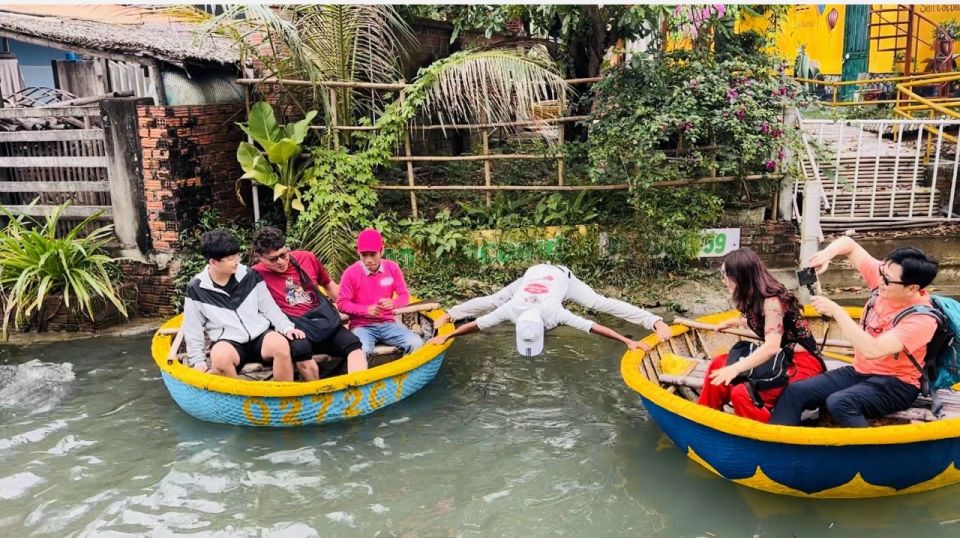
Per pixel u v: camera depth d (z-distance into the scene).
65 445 5.05
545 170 8.66
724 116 7.30
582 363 6.33
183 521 4.18
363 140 8.27
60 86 10.45
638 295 7.62
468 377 6.09
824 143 8.89
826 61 13.18
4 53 10.68
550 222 8.01
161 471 4.71
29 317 7.39
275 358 5.23
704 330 5.84
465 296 7.83
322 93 8.02
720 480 4.50
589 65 8.87
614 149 7.45
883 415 4.27
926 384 4.20
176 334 6.00
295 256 5.79
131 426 5.32
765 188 7.89
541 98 8.19
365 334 5.87
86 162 7.91
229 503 4.36
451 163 9.11
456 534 4.03
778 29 8.56
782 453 4.05
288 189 8.04
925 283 4.07
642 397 4.83
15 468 4.75
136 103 7.59
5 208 7.80
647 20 8.01
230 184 8.48
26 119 8.21
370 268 5.84
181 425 5.33
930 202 8.33
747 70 7.63
